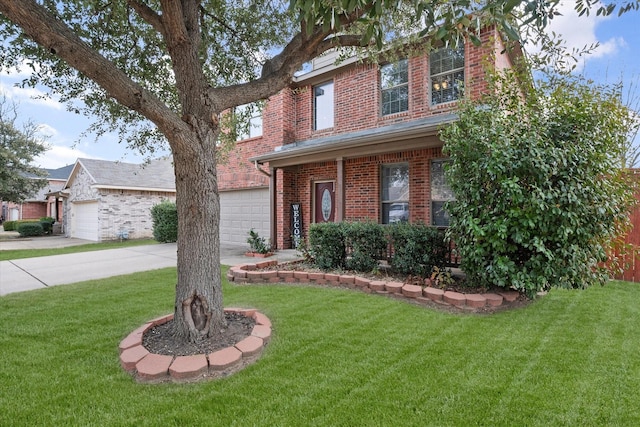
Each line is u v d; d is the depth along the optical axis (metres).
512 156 4.35
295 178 10.48
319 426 2.10
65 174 31.64
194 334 3.28
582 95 4.63
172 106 5.89
